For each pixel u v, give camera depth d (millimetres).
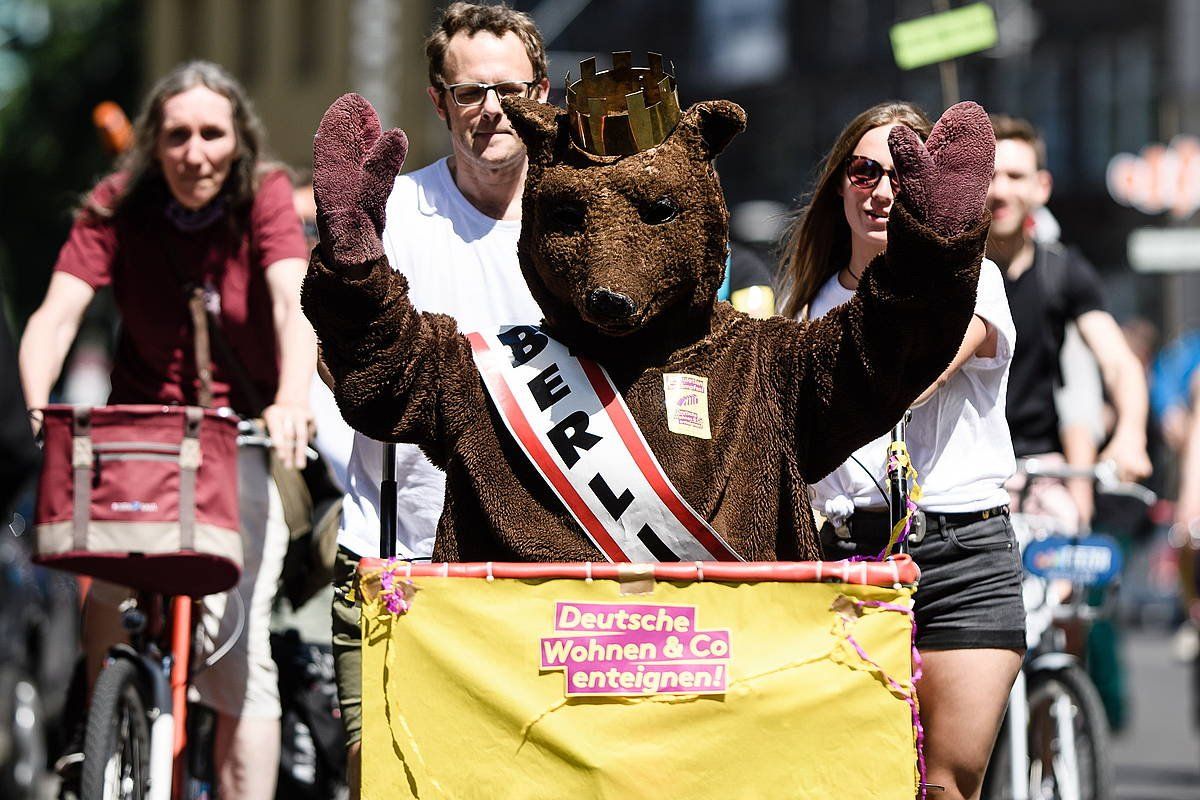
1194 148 35562
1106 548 8453
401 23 43031
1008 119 9086
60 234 52969
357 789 6586
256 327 7977
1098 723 8609
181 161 7707
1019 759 8414
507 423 5160
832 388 5137
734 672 4945
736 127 5219
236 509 7195
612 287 5004
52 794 11469
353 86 43312
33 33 54500
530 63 6793
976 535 6586
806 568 4965
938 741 6586
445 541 5262
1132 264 40938
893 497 5508
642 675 4953
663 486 5094
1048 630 9047
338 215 5074
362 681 5039
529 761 4965
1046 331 9172
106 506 7020
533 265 5355
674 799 4934
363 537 6633
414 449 6594
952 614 6578
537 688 4965
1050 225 9898
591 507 5121
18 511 13500
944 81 10188
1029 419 9164
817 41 47844
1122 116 43188
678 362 5234
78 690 8000
